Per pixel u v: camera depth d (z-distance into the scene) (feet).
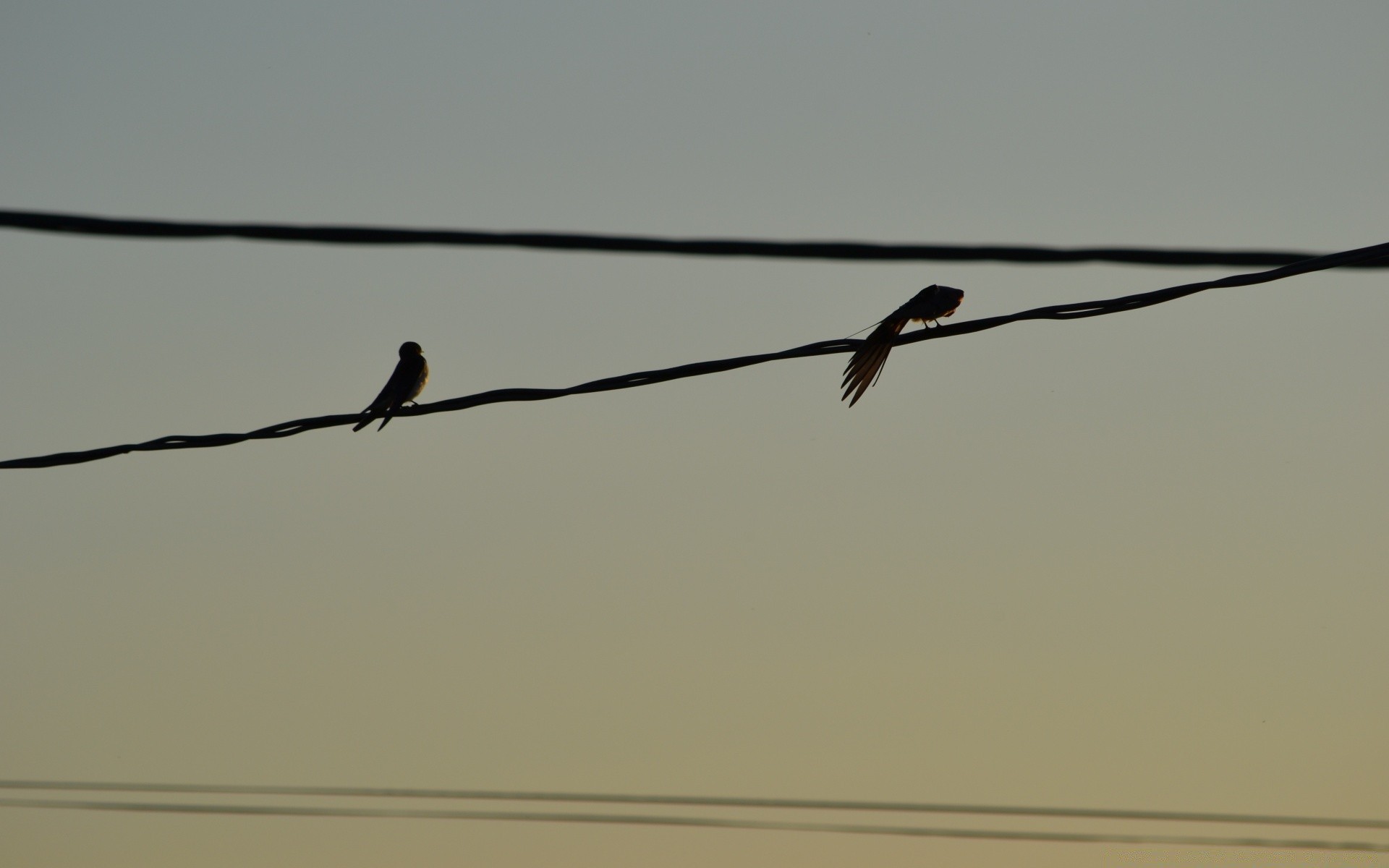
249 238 32.63
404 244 33.12
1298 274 37.70
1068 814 70.08
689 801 71.20
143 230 32.12
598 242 33.47
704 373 42.27
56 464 45.34
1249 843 68.90
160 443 45.27
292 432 46.03
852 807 71.00
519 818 72.49
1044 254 34.63
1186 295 39.83
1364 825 67.92
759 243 33.81
